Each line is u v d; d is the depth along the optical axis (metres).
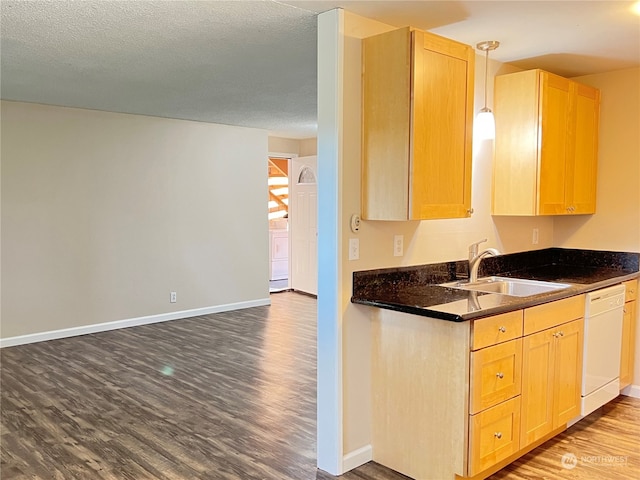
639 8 2.51
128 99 4.84
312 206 7.74
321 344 2.70
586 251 3.98
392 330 2.67
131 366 4.41
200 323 6.02
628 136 3.72
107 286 5.64
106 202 5.58
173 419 3.33
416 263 3.04
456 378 2.39
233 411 3.46
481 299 2.62
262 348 4.96
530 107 3.29
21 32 2.88
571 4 2.45
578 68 3.68
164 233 6.07
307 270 7.92
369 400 2.79
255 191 6.93
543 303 2.73
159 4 2.46
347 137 2.61
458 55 2.69
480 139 3.36
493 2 2.43
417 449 2.59
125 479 2.62
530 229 3.90
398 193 2.55
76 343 5.12
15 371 4.27
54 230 5.24
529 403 2.68
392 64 2.53
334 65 2.54
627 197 3.75
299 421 3.31
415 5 2.47
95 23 2.73
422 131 2.52
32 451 2.91
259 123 6.40
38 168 5.11
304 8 2.51
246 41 3.04
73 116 5.30
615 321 3.38
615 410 3.47
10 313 5.00
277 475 2.66
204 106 5.21
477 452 2.40
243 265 6.85
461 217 2.78
